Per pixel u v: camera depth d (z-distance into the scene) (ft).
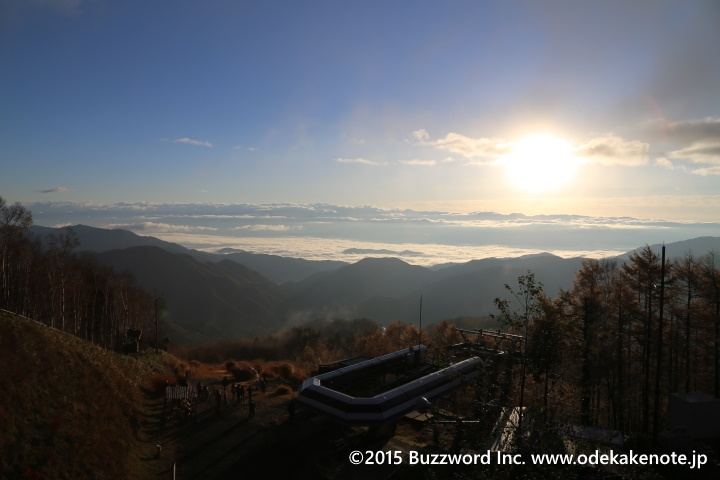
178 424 100.58
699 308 119.24
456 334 218.18
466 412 86.79
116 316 214.28
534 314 60.44
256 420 103.76
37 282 195.00
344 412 89.15
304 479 78.64
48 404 82.17
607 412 127.95
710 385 124.67
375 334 266.77
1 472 65.16
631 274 128.57
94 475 72.28
